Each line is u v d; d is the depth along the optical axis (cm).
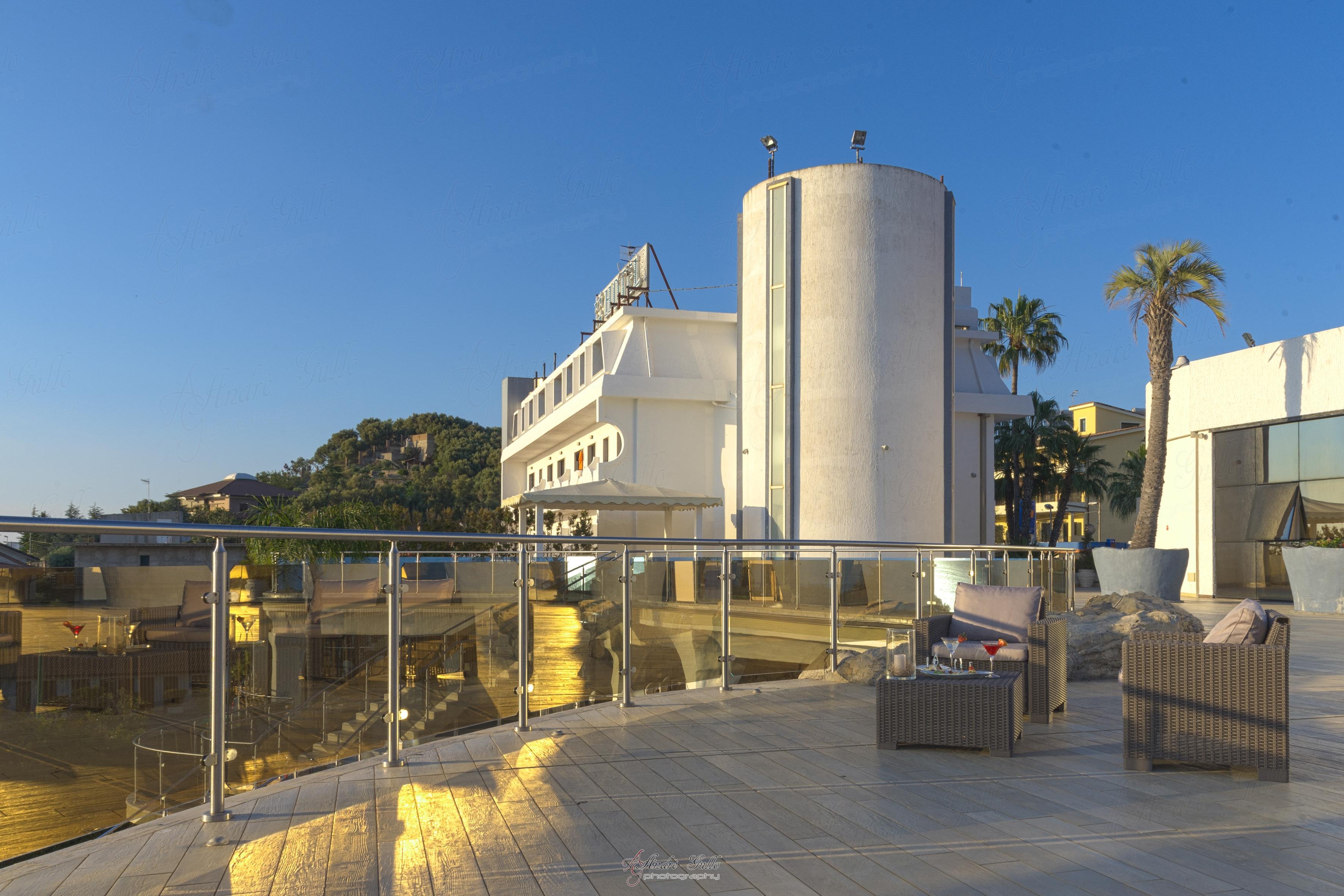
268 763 449
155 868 342
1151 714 495
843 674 805
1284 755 471
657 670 735
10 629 370
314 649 473
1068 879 333
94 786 387
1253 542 2153
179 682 409
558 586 640
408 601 538
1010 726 522
